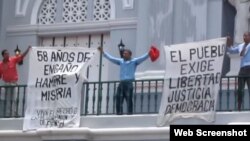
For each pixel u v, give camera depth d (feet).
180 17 67.77
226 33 67.82
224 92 64.95
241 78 60.13
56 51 63.10
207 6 67.62
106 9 72.49
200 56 59.77
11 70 66.39
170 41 67.51
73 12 73.41
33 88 62.95
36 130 61.77
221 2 67.56
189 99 59.47
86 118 61.62
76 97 62.18
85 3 73.26
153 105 65.62
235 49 61.82
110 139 60.44
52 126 62.03
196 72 59.67
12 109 66.54
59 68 62.85
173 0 68.13
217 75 59.06
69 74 62.54
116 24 71.41
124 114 61.62
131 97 62.03
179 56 60.29
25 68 72.79
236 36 67.31
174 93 59.93
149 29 68.33
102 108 69.15
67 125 61.77
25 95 66.59
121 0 71.87
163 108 59.93
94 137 60.80
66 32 73.26
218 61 59.21
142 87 62.90
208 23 67.46
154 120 59.93
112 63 70.33
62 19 73.51
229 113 58.29
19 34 74.13
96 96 69.31
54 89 62.59
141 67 67.36
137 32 69.31
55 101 62.44
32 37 73.77
